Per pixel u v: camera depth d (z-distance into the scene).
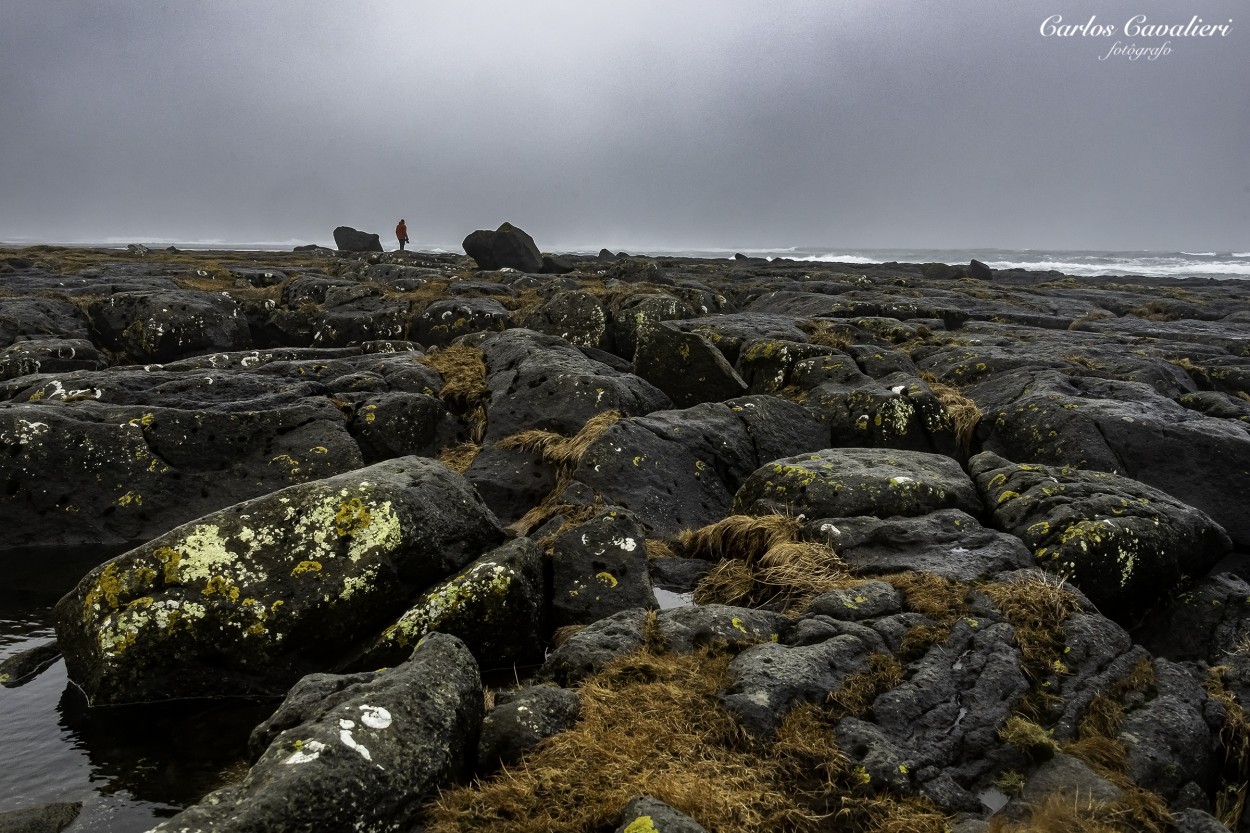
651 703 5.21
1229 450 10.74
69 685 6.52
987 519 8.73
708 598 7.95
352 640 6.62
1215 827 4.36
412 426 12.10
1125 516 7.74
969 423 12.12
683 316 20.08
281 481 10.76
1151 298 30.88
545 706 5.12
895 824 4.36
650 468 10.07
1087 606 6.54
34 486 9.97
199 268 31.28
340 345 22.08
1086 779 4.73
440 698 4.83
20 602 8.11
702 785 4.45
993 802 4.73
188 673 6.36
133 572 6.38
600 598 7.31
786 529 8.32
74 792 5.02
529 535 9.29
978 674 5.62
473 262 45.91
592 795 4.43
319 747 4.21
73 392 11.92
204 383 12.61
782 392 13.97
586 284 26.66
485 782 4.67
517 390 12.69
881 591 6.62
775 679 5.24
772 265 57.84
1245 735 5.39
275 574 6.50
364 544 6.64
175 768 5.36
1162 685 5.72
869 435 12.00
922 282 37.28
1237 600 7.50
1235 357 16.52
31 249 46.69
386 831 4.22
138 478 10.34
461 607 6.57
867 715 5.18
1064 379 13.34
